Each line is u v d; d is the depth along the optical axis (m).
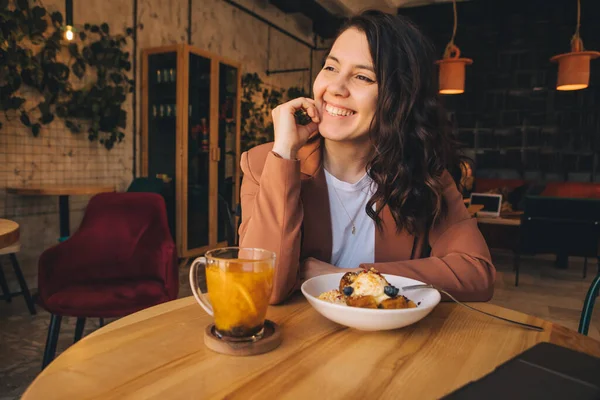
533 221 4.10
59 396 0.52
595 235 3.93
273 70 6.88
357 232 1.27
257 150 1.25
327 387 0.56
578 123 6.70
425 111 1.14
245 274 0.65
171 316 0.80
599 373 0.51
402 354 0.66
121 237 2.11
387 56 1.07
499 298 3.64
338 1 6.71
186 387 0.55
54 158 3.65
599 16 6.39
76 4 3.73
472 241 1.09
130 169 4.40
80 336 1.93
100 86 3.95
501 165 7.16
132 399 0.51
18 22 3.20
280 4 6.36
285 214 0.95
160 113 4.42
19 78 3.24
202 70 4.58
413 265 0.99
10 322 2.79
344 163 1.25
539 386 0.48
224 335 0.67
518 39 6.98
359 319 0.70
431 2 7.14
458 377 0.59
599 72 6.51
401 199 1.14
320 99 1.13
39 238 3.59
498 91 7.13
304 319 0.81
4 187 3.30
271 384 0.56
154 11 4.56
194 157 4.55
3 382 2.01
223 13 5.65
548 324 0.80
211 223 4.80
